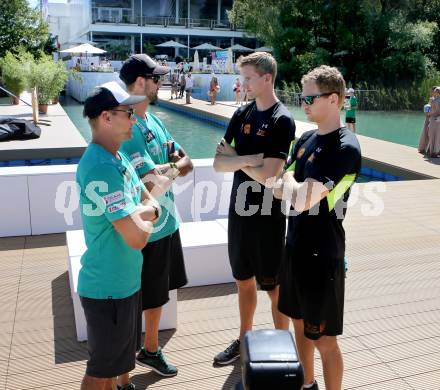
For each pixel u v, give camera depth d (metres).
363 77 31.98
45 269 4.48
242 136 2.93
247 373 1.22
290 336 1.33
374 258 4.86
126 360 2.23
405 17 31.91
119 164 2.10
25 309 3.74
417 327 3.54
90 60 31.56
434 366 3.06
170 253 2.97
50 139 10.12
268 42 32.56
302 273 2.37
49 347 3.24
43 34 29.95
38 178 5.27
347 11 31.39
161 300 2.86
